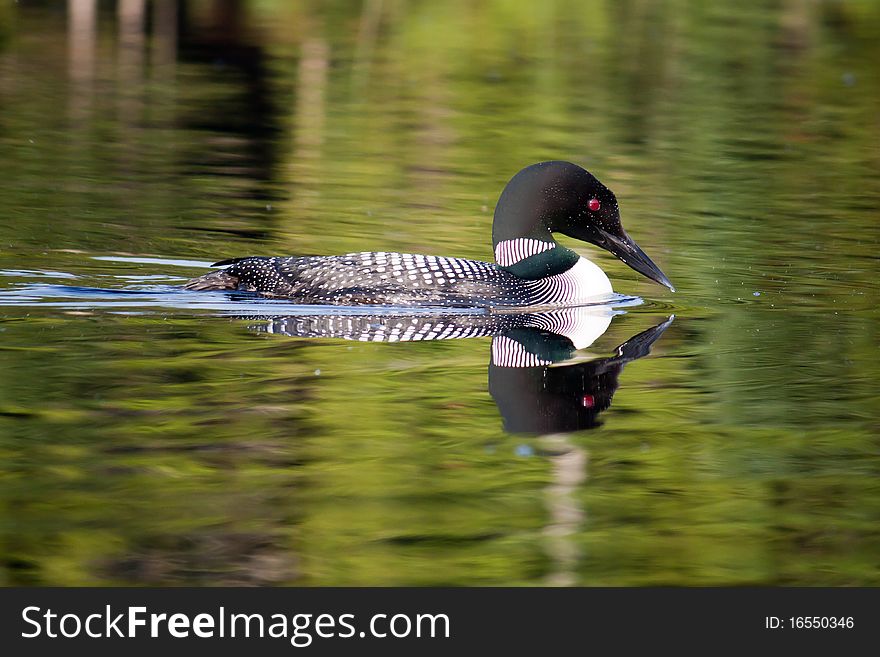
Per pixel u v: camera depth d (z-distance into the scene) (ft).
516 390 34.50
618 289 47.47
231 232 54.39
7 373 34.35
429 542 25.86
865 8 139.13
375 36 119.85
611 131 82.23
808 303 45.34
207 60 105.19
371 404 33.01
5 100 85.25
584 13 134.72
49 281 44.78
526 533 26.35
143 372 34.88
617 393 34.76
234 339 38.40
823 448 31.01
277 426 31.27
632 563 25.38
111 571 24.61
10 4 126.11
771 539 26.40
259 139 76.79
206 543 25.52
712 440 31.48
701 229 57.72
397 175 68.18
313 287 42.63
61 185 62.39
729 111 90.58
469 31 124.57
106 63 101.35
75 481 27.78
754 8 139.03
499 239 45.80
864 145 80.23
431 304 42.42
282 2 135.23
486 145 76.79
